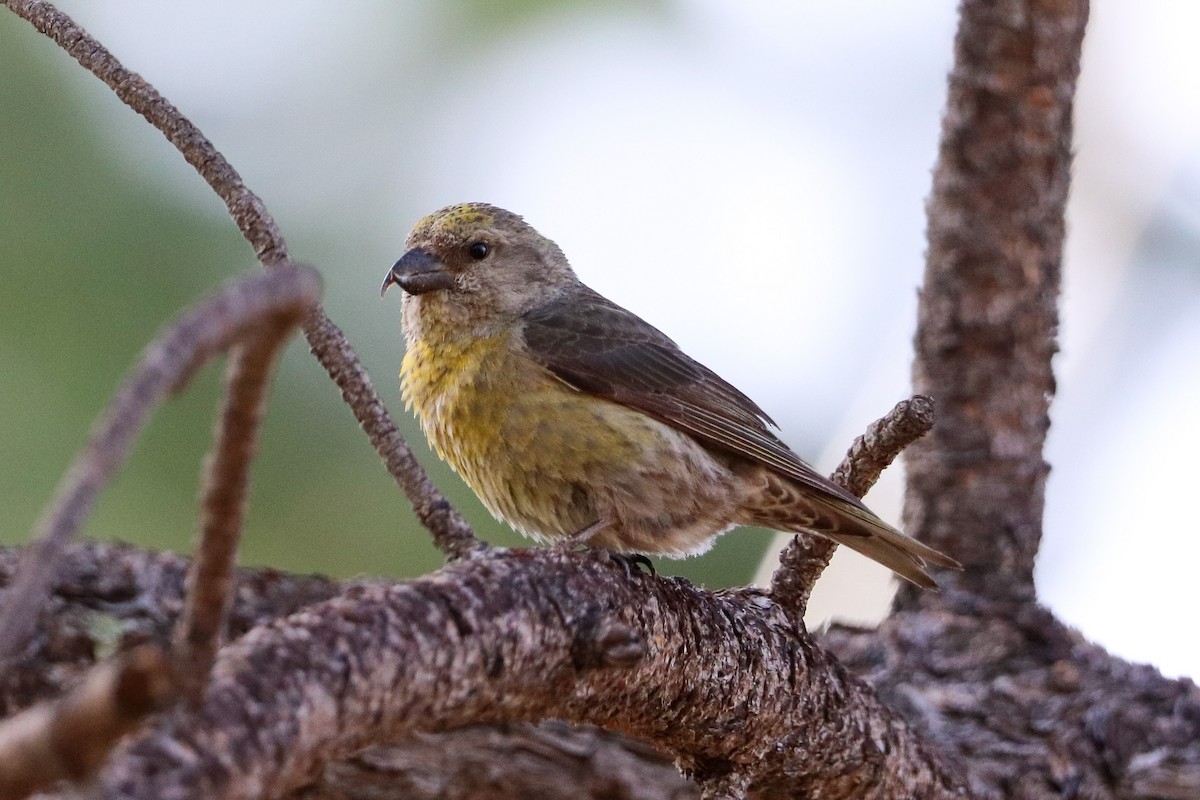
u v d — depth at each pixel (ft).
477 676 16.81
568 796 27.07
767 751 23.97
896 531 28.12
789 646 24.20
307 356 35.55
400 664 15.53
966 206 32.37
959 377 32.48
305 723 14.02
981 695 30.40
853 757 25.09
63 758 10.40
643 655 18.99
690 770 24.32
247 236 25.13
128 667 10.27
